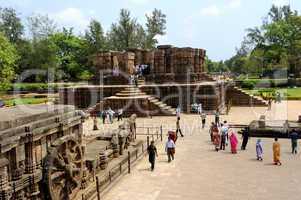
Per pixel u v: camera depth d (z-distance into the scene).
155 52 53.78
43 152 15.38
